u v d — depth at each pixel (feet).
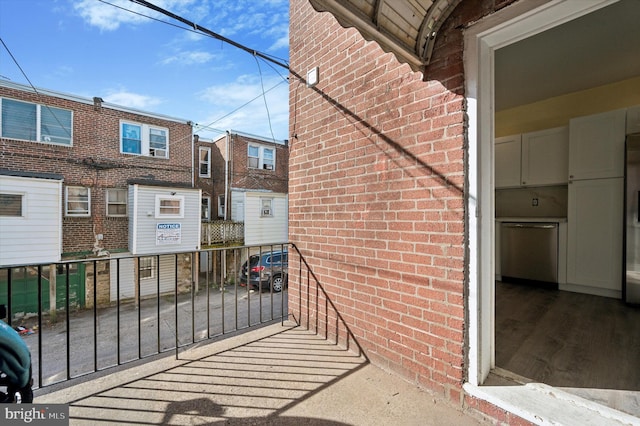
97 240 29.37
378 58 6.83
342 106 7.81
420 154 5.91
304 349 7.71
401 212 6.29
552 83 10.64
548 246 11.17
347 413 5.18
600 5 4.13
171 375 6.48
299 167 9.41
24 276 24.20
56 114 27.58
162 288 31.35
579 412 4.32
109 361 15.14
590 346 6.40
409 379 6.12
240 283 31.32
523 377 5.26
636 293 8.90
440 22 5.32
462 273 5.21
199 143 43.04
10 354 4.30
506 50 8.38
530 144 12.24
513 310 8.80
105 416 5.16
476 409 4.99
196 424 4.96
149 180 32.78
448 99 5.40
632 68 9.51
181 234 32.58
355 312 7.45
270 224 40.52
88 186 29.14
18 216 24.02
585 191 10.27
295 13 9.68
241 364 6.94
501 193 13.87
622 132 9.52
